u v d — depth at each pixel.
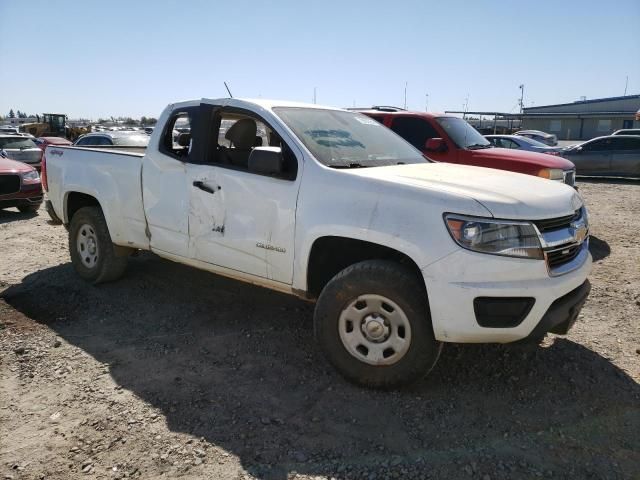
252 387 3.45
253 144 4.66
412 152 4.60
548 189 3.49
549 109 64.00
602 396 3.33
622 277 5.79
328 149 3.85
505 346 4.01
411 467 2.66
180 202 4.34
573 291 3.36
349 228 3.30
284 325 4.44
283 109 4.12
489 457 2.74
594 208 11.09
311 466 2.68
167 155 4.48
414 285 3.15
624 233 8.34
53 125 38.28
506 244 2.99
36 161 15.38
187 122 4.64
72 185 5.35
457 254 2.99
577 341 4.11
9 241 7.60
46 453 2.79
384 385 3.33
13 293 5.21
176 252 4.46
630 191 14.19
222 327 4.41
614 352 3.93
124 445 2.85
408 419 3.08
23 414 3.15
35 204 10.02
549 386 3.45
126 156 4.86
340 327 3.41
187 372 3.65
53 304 4.93
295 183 3.64
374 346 3.33
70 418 3.10
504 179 3.64
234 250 4.00
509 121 53.34
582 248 3.62
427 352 3.18
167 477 2.60
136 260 6.21
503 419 3.09
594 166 17.06
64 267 6.11
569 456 2.76
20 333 4.27
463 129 8.39
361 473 2.62
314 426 3.02
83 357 3.87
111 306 4.86
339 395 3.35
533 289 3.01
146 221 4.70
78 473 2.63
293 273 3.67
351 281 3.33
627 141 16.70
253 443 2.86
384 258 3.53
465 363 3.75
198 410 3.18
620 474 2.62
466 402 3.26
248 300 5.01
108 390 3.41
